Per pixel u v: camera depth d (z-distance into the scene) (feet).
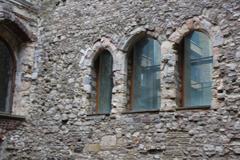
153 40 32.32
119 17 33.32
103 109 33.60
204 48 29.37
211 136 26.35
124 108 31.45
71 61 35.53
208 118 26.76
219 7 27.96
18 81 37.99
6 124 35.70
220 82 26.81
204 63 29.19
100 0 35.09
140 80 32.30
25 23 37.86
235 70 26.37
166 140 28.27
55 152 33.88
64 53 36.22
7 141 35.65
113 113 31.53
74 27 36.24
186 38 30.37
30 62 38.14
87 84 33.88
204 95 28.73
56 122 34.73
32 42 38.52
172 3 30.42
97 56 34.65
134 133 29.99
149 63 32.14
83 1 36.27
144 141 29.30
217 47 27.43
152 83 31.60
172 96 28.91
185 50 30.30
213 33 27.86
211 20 28.12
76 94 34.27
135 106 32.07
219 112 26.40
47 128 35.12
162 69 29.86
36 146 35.14
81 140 32.73
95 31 34.58
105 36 33.81
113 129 31.19
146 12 31.73
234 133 25.46
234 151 25.22
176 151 27.61
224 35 27.30
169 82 29.27
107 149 31.04
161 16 30.78
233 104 25.94
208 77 28.81
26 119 36.65
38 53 38.14
